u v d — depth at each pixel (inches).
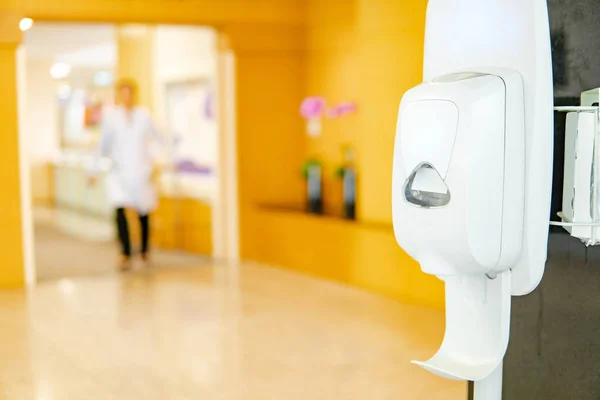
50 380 157.1
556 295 87.6
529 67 70.7
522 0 70.6
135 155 282.7
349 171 261.9
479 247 70.8
